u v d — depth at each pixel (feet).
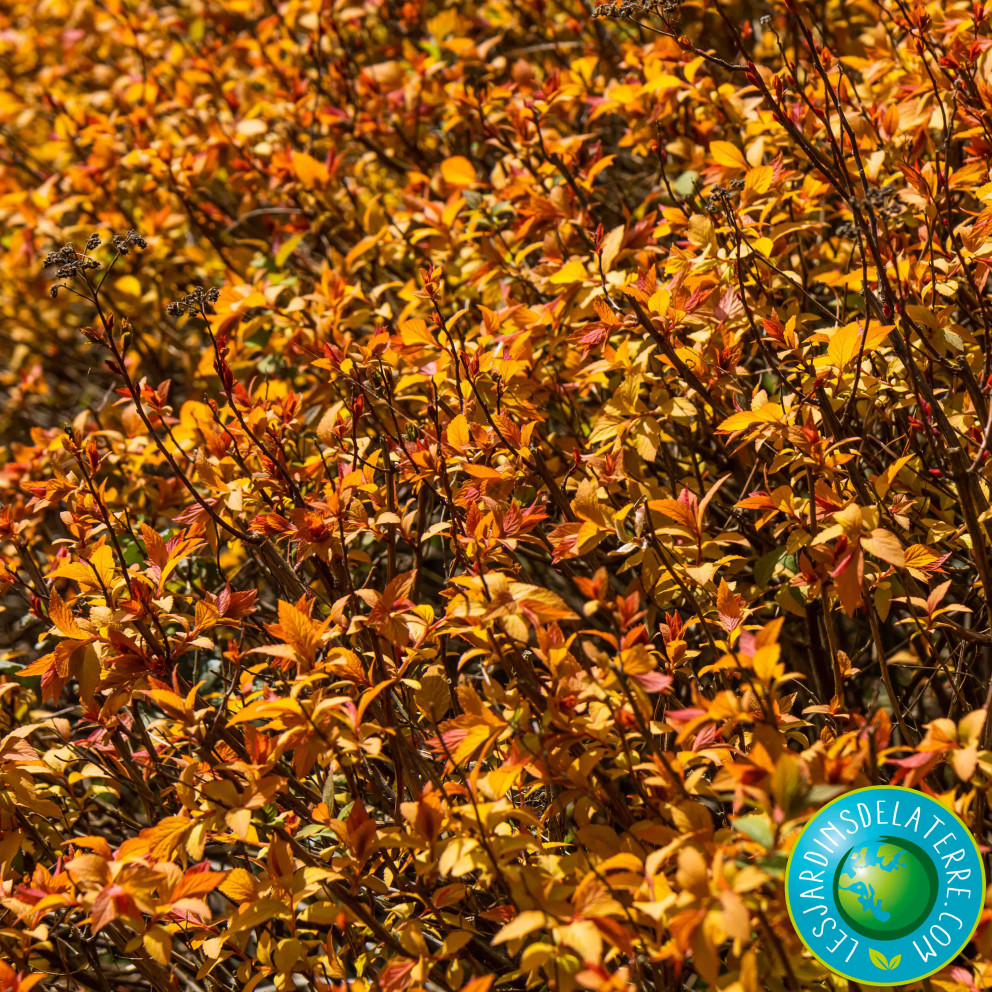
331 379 7.61
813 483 7.00
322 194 8.40
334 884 6.83
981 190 7.22
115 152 9.12
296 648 6.86
